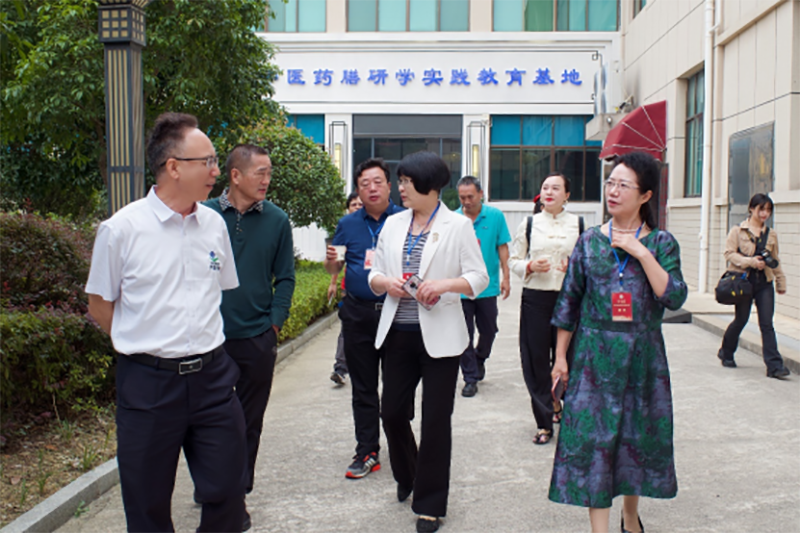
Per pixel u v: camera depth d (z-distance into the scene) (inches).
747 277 254.8
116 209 187.0
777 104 367.9
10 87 321.7
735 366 269.6
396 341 136.6
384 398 139.1
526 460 170.9
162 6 335.3
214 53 348.5
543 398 183.6
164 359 95.7
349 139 722.8
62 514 134.6
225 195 139.2
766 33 381.4
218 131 392.2
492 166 725.9
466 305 228.5
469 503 145.9
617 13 714.2
